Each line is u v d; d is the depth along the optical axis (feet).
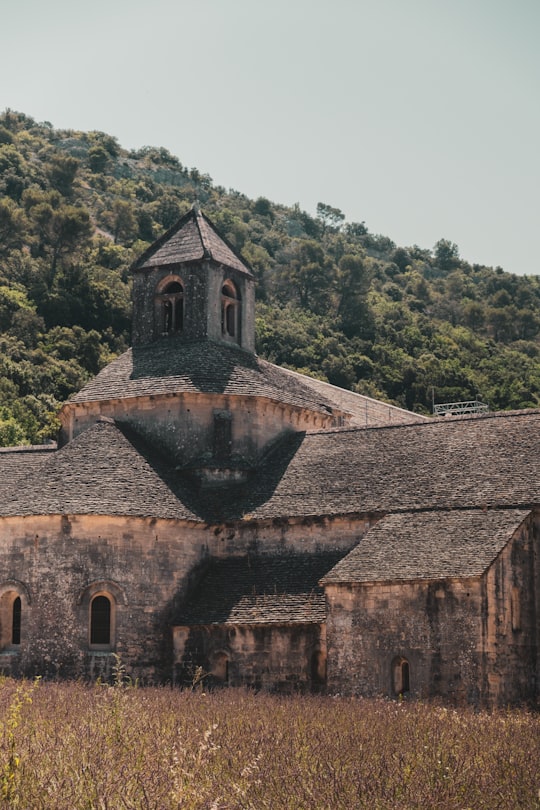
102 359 494.59
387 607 162.09
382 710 136.98
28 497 181.78
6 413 395.34
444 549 163.22
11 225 597.11
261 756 91.66
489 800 84.53
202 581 188.55
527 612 165.37
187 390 202.28
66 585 177.78
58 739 98.22
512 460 180.24
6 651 180.04
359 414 290.97
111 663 175.94
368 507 180.75
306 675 171.01
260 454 206.08
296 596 176.76
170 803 76.95
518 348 629.51
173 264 221.25
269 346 524.93
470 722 124.88
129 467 191.93
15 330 488.44
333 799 82.33
